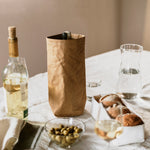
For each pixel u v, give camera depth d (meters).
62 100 0.91
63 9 2.55
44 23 2.42
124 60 1.11
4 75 0.89
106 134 0.69
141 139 0.78
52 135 0.75
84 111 1.00
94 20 2.92
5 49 2.18
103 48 3.17
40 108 1.02
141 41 3.17
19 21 2.21
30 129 0.83
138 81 1.09
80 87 0.92
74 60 0.88
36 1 2.29
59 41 0.86
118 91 1.14
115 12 3.13
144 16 3.05
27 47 2.35
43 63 2.53
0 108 1.00
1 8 2.06
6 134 0.76
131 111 0.87
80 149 0.77
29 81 1.27
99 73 1.39
